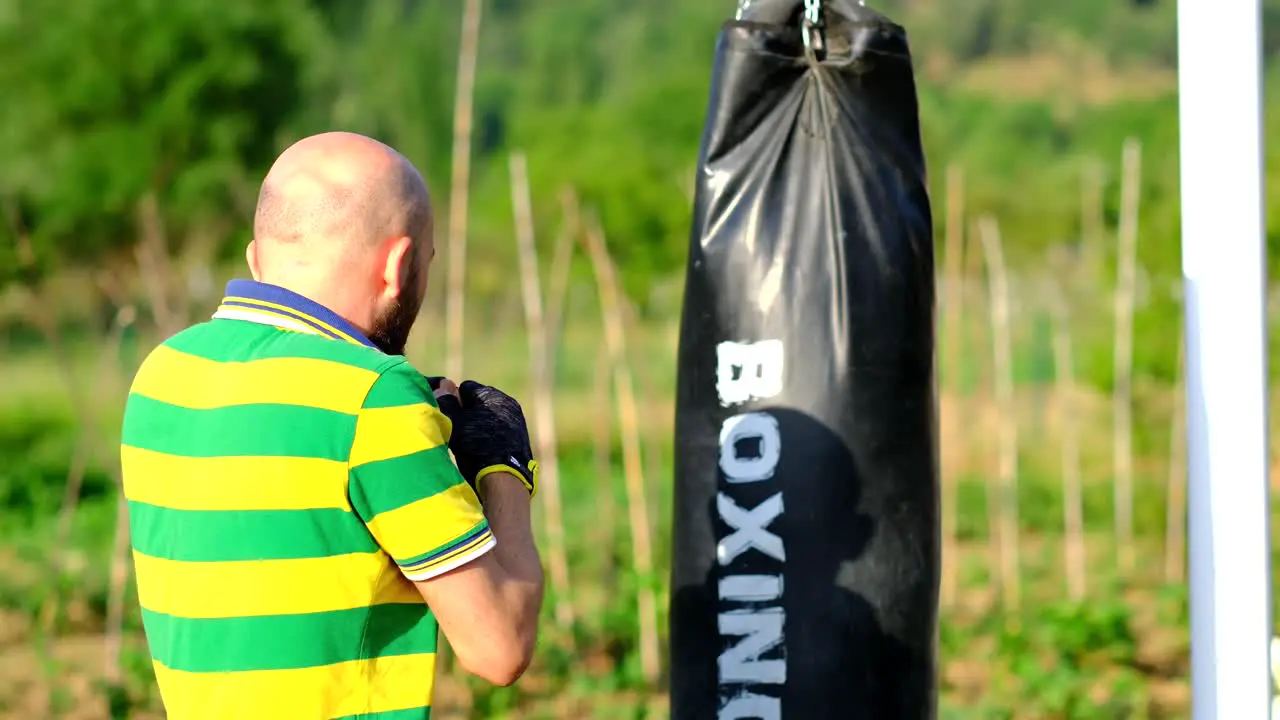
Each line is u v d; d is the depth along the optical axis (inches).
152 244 359.6
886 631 105.7
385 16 1699.1
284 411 83.6
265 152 692.7
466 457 90.9
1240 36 105.0
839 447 105.3
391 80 1550.2
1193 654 107.5
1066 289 557.0
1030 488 486.9
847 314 105.7
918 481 107.4
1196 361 107.0
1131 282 367.2
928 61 2217.0
